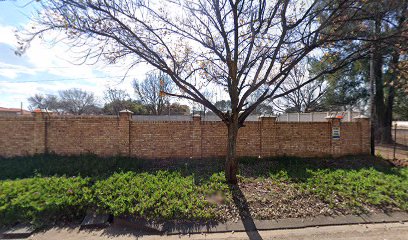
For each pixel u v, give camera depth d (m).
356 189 5.25
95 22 4.71
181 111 32.00
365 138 8.62
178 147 7.95
